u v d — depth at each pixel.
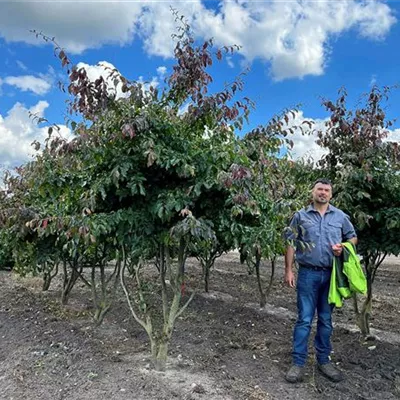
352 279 3.63
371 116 4.50
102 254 5.09
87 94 3.19
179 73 3.30
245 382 3.60
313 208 3.85
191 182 3.28
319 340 3.89
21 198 5.42
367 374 3.94
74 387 3.40
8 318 5.41
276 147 3.79
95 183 3.35
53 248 5.46
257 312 6.09
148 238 3.40
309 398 3.40
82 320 5.47
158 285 7.59
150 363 3.86
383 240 4.52
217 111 3.29
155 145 3.17
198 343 4.61
